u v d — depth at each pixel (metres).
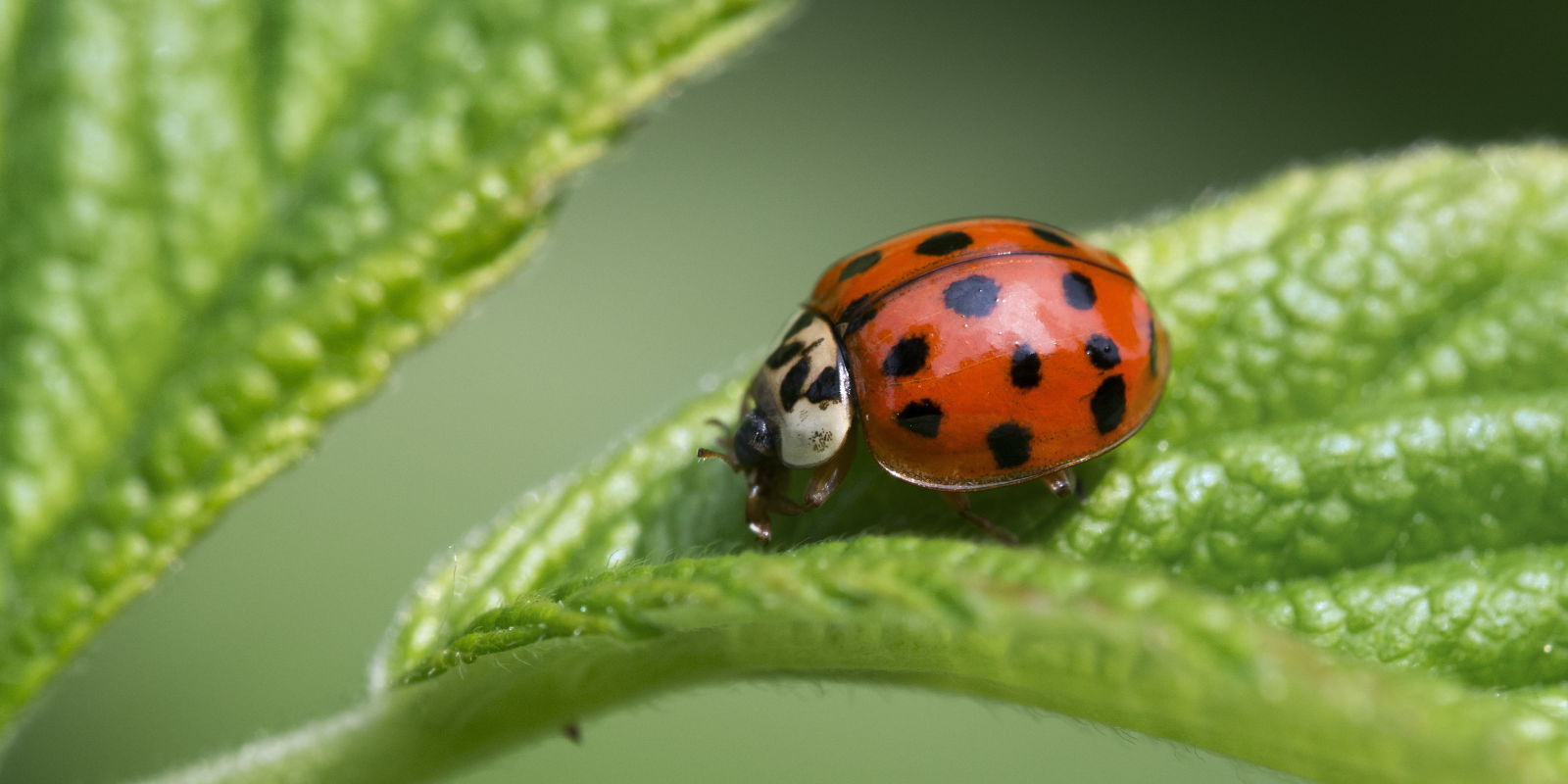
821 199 0.13
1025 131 0.14
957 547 0.08
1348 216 0.09
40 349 0.09
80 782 0.11
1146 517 0.09
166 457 0.09
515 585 0.09
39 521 0.09
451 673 0.08
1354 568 0.09
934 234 0.09
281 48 0.09
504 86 0.09
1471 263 0.09
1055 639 0.08
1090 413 0.09
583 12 0.09
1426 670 0.09
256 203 0.09
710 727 0.11
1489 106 0.13
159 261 0.09
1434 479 0.09
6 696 0.09
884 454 0.09
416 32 0.09
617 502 0.09
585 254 0.13
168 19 0.09
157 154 0.09
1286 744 0.08
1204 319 0.09
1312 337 0.09
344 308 0.09
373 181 0.09
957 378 0.09
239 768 0.09
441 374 0.12
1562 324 0.09
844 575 0.08
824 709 0.11
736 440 0.09
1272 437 0.09
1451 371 0.09
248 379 0.09
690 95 0.14
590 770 0.11
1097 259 0.09
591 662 0.08
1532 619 0.09
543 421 0.12
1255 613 0.09
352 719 0.09
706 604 0.08
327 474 0.12
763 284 0.13
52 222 0.09
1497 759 0.07
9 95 0.09
